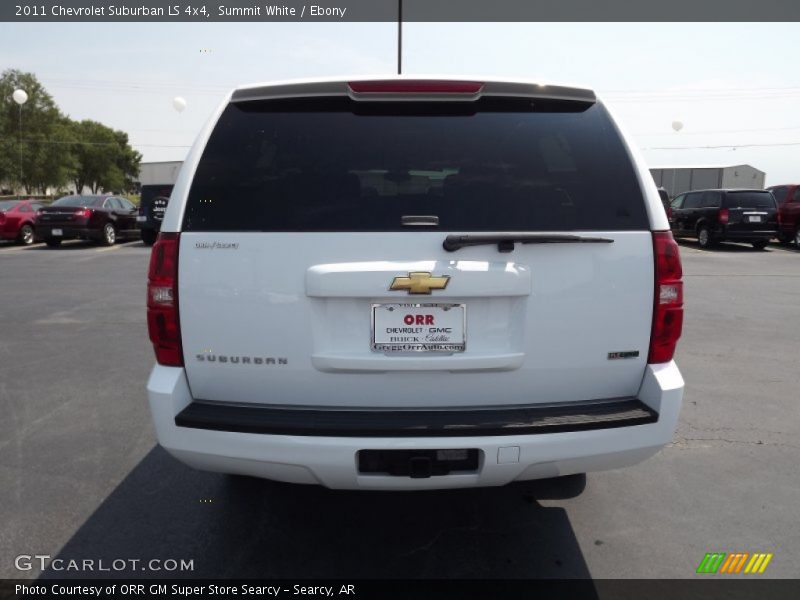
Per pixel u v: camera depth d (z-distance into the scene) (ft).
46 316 25.31
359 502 10.21
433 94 7.54
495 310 7.27
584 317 7.32
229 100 7.73
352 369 7.18
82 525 9.50
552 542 9.10
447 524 9.57
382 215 7.18
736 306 28.17
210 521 9.63
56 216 57.16
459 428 6.96
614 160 7.64
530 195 7.39
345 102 7.69
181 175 7.47
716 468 11.50
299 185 7.33
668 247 7.41
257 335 7.23
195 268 7.23
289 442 7.00
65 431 13.14
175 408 7.27
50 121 231.91
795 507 10.11
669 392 7.36
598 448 7.23
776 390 15.96
